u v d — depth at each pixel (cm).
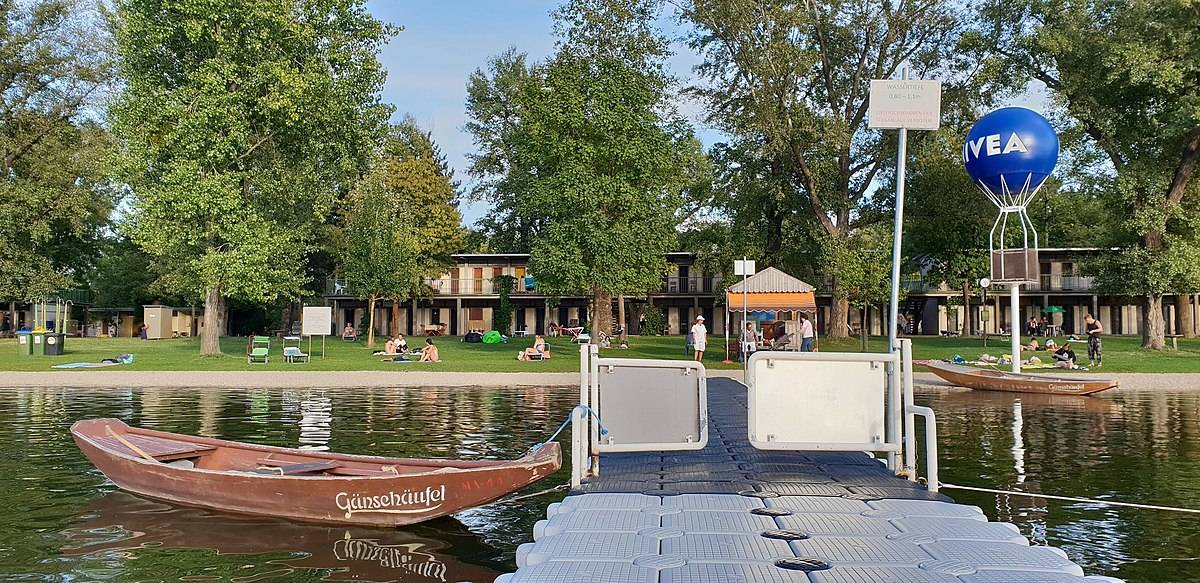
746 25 4084
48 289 4759
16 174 4844
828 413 818
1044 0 4034
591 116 3756
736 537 605
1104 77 3869
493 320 6756
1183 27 3688
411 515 940
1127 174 3903
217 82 3312
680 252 6150
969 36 4216
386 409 2038
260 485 984
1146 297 4141
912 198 4778
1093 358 3384
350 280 4872
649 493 783
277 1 3381
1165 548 854
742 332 3259
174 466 1037
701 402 891
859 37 4566
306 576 796
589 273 3800
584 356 888
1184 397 2430
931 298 6481
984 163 3055
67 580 774
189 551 870
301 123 3503
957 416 1961
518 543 900
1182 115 3706
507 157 6556
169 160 3547
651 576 504
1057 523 951
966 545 584
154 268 5931
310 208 3875
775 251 5303
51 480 1191
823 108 4678
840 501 743
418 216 6372
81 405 2105
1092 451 1434
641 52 3884
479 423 1770
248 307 6850
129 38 3447
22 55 4734
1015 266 2723
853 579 502
